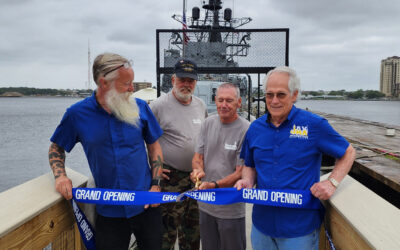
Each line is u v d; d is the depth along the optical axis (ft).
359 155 18.69
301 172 5.92
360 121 41.81
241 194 6.24
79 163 54.19
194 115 9.77
